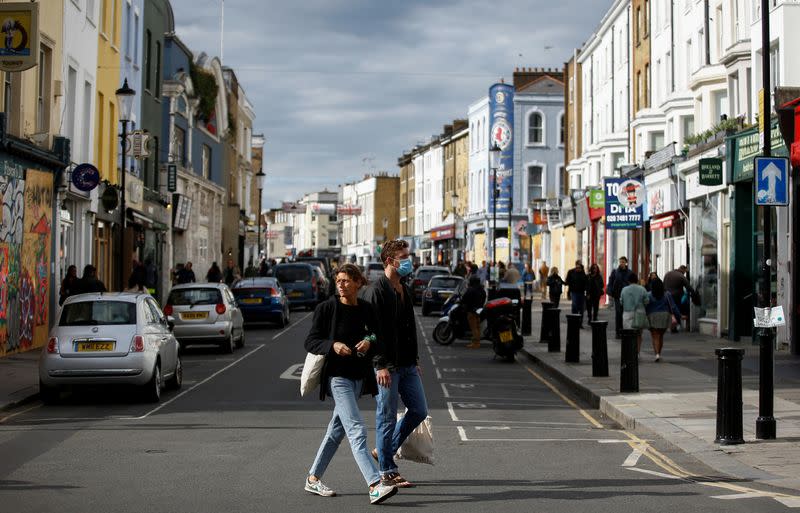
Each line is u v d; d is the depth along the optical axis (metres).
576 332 21.59
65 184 27.27
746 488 9.16
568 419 14.33
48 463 10.40
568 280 33.59
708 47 32.25
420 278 48.28
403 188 111.19
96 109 32.34
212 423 13.33
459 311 27.75
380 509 8.22
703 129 32.47
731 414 11.52
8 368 19.81
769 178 12.14
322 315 8.74
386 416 9.05
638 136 43.16
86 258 31.05
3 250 22.33
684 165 31.42
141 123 39.47
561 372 19.52
